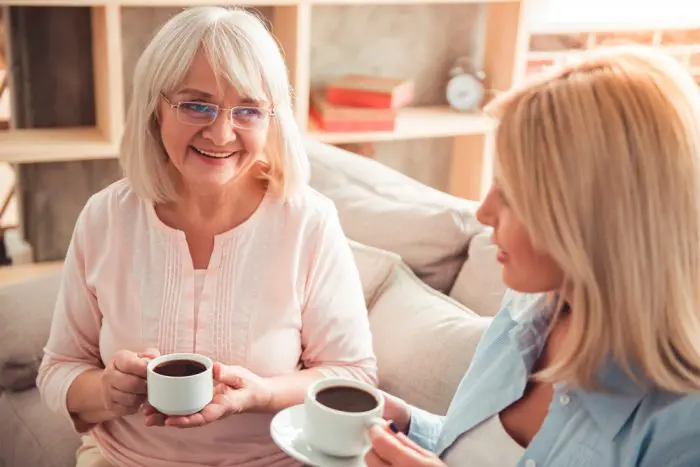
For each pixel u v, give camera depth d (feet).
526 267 3.35
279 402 4.75
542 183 3.10
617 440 3.32
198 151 4.79
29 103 9.22
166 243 5.05
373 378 5.16
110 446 5.23
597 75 3.16
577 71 3.26
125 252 5.08
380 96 9.82
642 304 3.07
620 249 3.04
